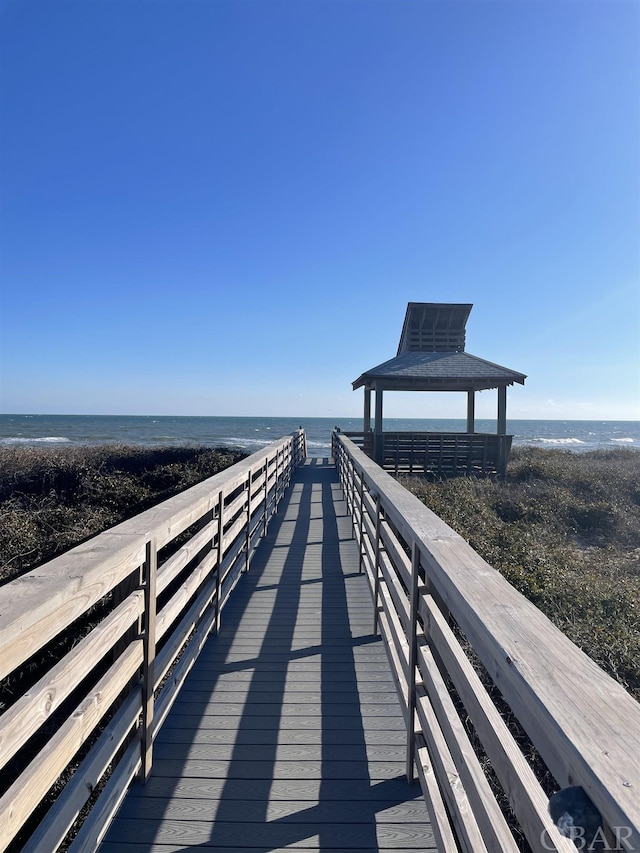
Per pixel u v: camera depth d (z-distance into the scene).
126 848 1.83
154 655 2.17
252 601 4.20
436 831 1.67
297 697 2.81
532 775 0.97
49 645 3.72
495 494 9.95
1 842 1.11
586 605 4.37
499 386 13.02
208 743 2.41
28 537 5.42
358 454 5.93
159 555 5.34
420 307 14.23
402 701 2.44
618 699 0.86
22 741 1.20
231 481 3.82
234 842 1.86
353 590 4.47
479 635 1.20
